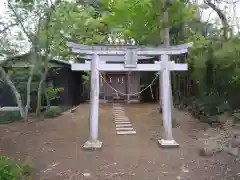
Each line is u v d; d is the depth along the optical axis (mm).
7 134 8258
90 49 6750
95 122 6832
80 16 10594
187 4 9555
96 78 6820
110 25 10062
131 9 8273
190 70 11133
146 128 9125
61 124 9836
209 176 4820
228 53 8344
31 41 10203
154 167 5375
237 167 5133
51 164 5613
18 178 4457
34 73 11391
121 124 9859
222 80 8789
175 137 7699
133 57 6801
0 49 10320
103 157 6059
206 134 7629
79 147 6867
